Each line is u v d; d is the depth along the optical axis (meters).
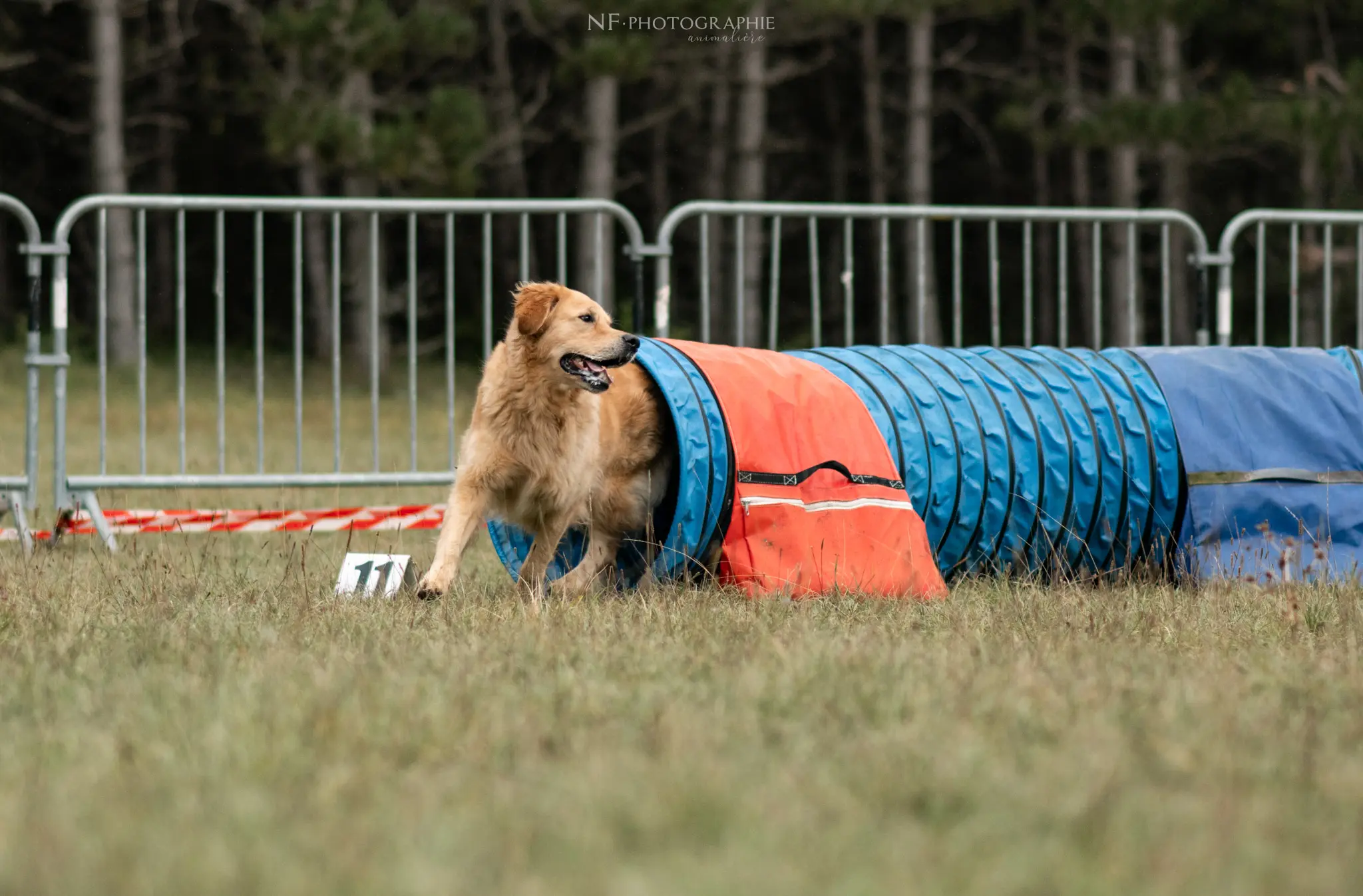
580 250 33.62
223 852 4.13
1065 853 4.26
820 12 31.81
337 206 12.68
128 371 33.25
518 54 43.78
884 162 45.91
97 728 5.59
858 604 8.71
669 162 46.72
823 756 5.27
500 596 9.02
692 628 7.71
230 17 40.56
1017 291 46.97
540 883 3.95
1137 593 9.55
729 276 41.47
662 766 5.01
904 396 10.61
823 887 3.99
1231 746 5.41
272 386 32.88
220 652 6.90
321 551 11.16
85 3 35.06
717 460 9.27
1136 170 38.94
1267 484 10.80
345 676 6.30
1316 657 7.22
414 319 12.88
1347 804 4.77
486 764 5.14
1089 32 34.78
